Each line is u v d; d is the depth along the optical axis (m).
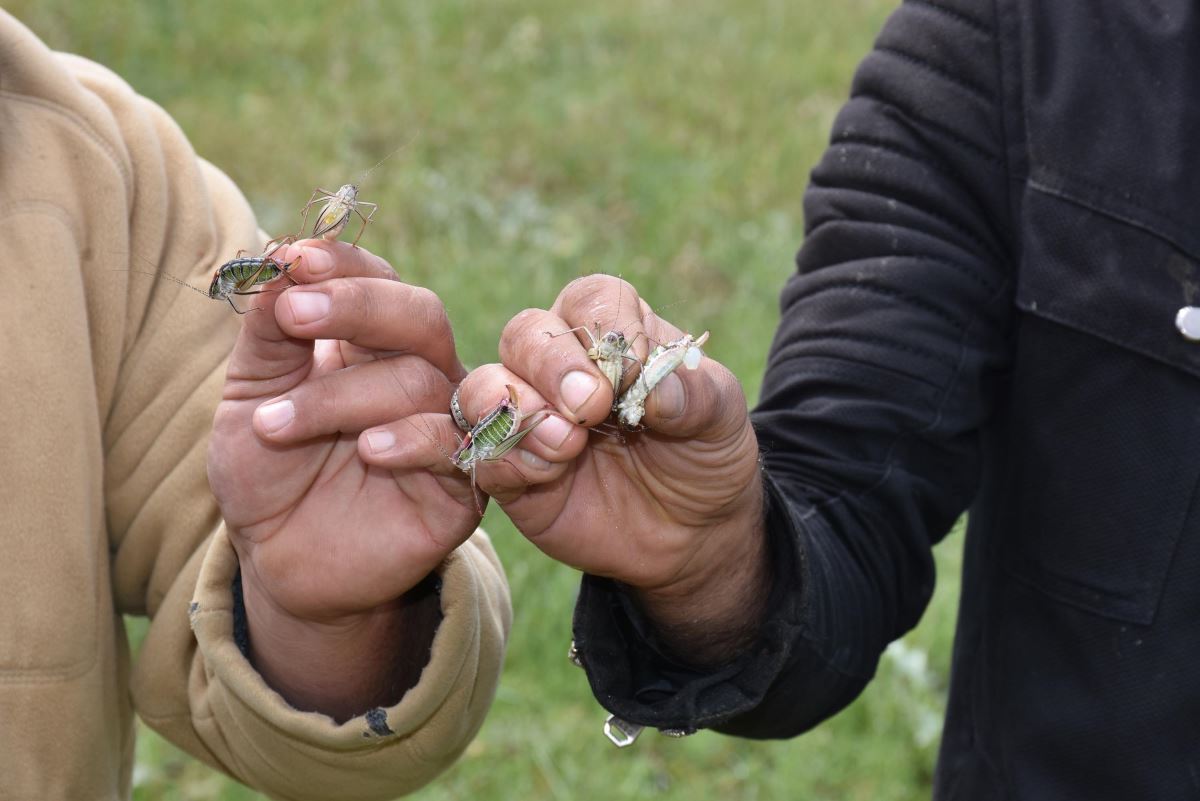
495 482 1.42
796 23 9.11
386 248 6.00
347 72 7.77
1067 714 1.75
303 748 1.69
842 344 1.81
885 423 1.77
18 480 1.65
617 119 7.54
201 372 1.80
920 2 1.89
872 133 1.88
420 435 1.43
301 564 1.55
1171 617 1.70
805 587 1.59
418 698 1.63
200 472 1.79
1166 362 1.68
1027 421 1.80
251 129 6.96
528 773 3.79
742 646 1.66
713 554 1.56
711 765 3.89
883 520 1.79
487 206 6.44
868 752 3.86
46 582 1.67
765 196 6.95
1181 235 1.67
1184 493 1.69
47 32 7.55
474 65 8.09
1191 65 1.70
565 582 4.30
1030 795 1.78
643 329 1.37
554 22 8.81
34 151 1.71
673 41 8.65
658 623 1.65
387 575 1.54
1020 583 1.82
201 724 1.80
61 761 1.70
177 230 1.83
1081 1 1.76
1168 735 1.71
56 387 1.67
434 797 3.65
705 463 1.45
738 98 7.95
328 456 1.54
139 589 1.88
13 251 1.68
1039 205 1.75
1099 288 1.70
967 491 1.90
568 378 1.33
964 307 1.82
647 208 6.71
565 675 4.11
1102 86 1.72
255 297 1.44
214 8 8.34
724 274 6.26
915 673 4.01
